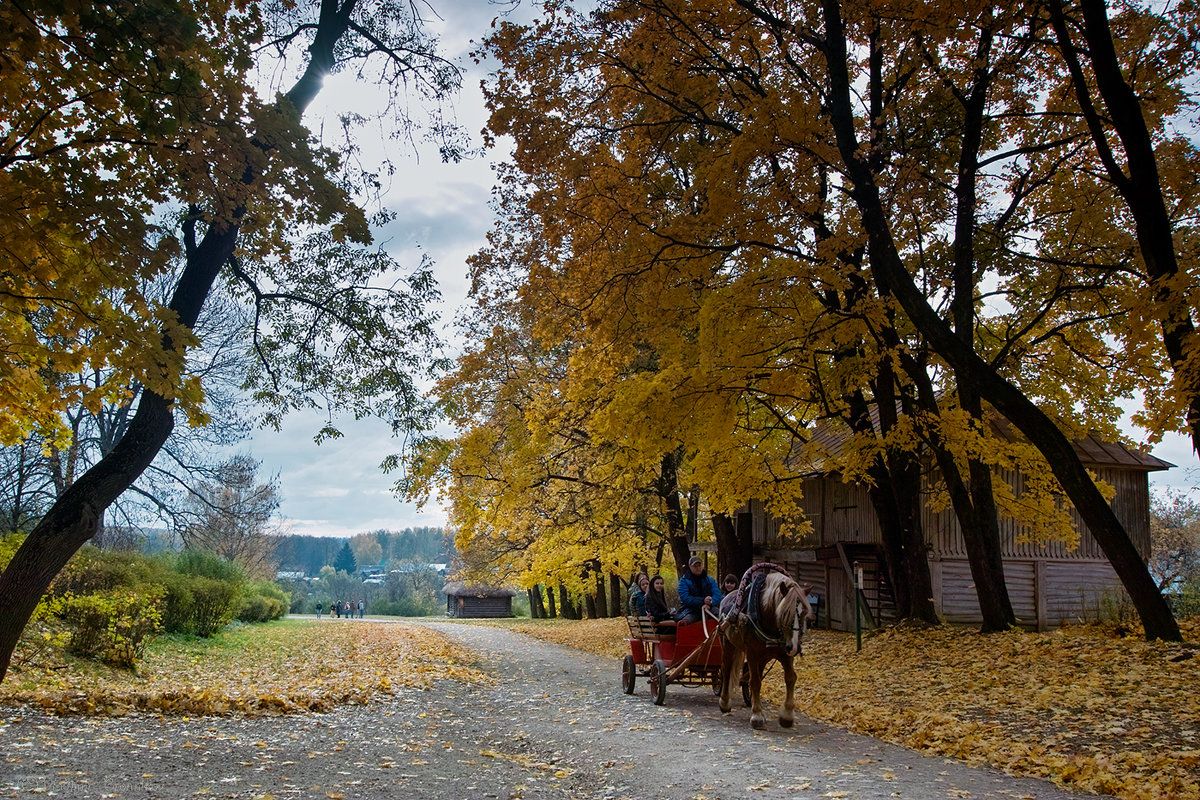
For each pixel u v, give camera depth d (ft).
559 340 63.98
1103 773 24.67
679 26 52.39
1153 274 42.96
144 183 26.45
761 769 26.32
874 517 80.07
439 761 28.25
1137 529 82.02
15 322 27.89
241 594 110.73
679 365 59.21
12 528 69.72
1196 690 33.12
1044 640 47.70
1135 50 50.03
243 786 22.58
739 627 35.45
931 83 58.13
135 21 22.57
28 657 45.27
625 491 86.22
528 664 70.44
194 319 34.78
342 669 64.44
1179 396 37.45
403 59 46.65
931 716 34.91
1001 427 76.13
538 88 54.85
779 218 51.37
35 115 24.73
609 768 27.22
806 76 53.31
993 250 61.46
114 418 85.71
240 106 27.37
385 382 46.37
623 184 54.70
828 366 62.28
